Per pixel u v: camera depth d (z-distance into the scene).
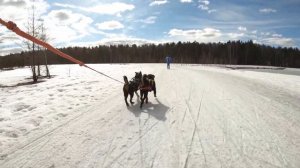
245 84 17.50
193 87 15.62
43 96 13.44
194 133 7.39
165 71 28.70
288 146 6.42
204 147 6.40
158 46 129.62
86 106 10.96
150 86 10.59
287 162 5.57
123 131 7.66
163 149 6.33
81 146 6.59
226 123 8.27
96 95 13.41
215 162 5.62
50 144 6.74
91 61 118.25
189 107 10.44
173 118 8.91
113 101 11.88
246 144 6.56
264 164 5.49
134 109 10.27
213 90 14.53
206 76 23.31
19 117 9.23
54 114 9.59
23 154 6.15
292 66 124.12
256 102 11.35
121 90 14.87
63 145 6.66
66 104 11.32
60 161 5.78
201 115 9.23
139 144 6.66
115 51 122.06
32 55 26.11
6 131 7.64
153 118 8.96
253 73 29.52
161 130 7.70
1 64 72.94
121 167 5.46
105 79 20.77
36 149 6.43
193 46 123.62
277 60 122.19
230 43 119.50
